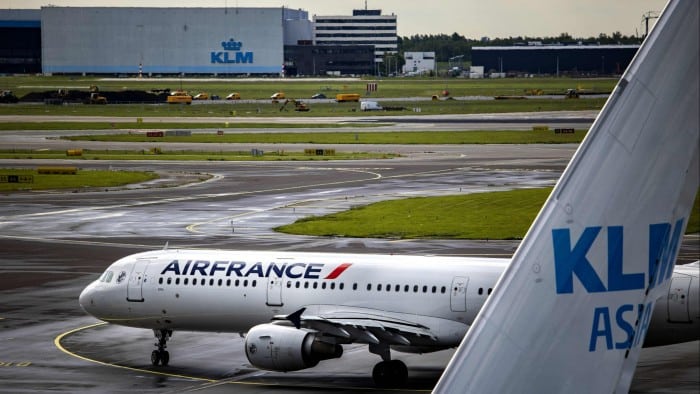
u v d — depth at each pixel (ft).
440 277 166.30
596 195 40.81
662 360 181.47
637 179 40.65
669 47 40.24
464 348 40.81
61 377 179.93
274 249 327.88
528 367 40.27
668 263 40.81
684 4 40.01
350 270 171.32
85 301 189.16
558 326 40.34
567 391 40.29
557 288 40.47
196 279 179.93
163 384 174.81
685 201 40.65
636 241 40.68
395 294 167.63
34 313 239.50
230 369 185.78
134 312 184.75
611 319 40.40
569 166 41.29
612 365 40.29
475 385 40.37
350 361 190.39
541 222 41.16
